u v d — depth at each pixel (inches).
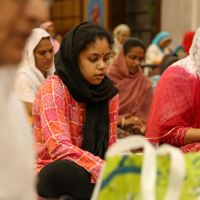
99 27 111.6
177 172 51.2
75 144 117.8
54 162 102.1
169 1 550.3
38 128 115.3
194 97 119.0
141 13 599.2
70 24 649.0
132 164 57.1
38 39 172.2
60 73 113.2
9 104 51.0
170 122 117.3
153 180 52.1
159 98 122.0
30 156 54.6
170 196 51.2
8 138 50.0
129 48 211.2
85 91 111.9
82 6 633.0
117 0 614.9
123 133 193.9
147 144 54.8
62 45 115.9
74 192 102.4
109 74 215.0
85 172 101.8
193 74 120.7
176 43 545.3
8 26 45.3
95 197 57.1
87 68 110.5
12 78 50.4
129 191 56.3
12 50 46.7
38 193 106.2
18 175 51.1
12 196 51.1
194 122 120.4
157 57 426.3
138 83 214.4
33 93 170.1
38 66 177.0
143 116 213.2
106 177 56.9
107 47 110.5
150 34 590.6
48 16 47.4
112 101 123.5
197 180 55.6
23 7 45.5
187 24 533.6
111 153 57.4
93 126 115.9
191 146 114.8
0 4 44.6
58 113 106.3
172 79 120.3
